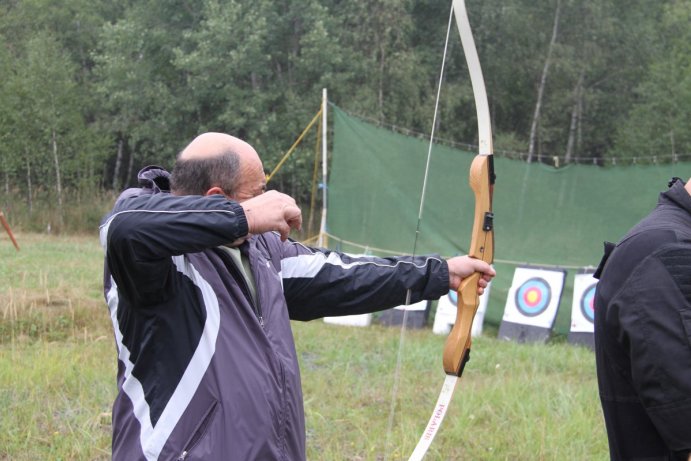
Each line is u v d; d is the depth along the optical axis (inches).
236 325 74.7
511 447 173.8
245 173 78.0
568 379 249.1
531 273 358.3
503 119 973.2
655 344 76.3
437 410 91.7
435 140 426.0
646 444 83.3
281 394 74.9
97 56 886.4
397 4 859.4
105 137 896.9
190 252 69.0
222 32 807.1
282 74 899.4
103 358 232.4
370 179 388.2
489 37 940.6
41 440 162.2
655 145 845.2
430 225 380.2
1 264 412.5
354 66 860.6
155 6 892.0
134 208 68.9
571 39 924.0
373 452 167.2
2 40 921.5
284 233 71.7
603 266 90.7
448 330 360.5
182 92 874.8
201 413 71.6
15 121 828.6
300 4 865.5
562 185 366.0
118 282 70.7
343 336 308.7
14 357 223.8
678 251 78.3
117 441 73.9
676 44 901.8
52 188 853.8
